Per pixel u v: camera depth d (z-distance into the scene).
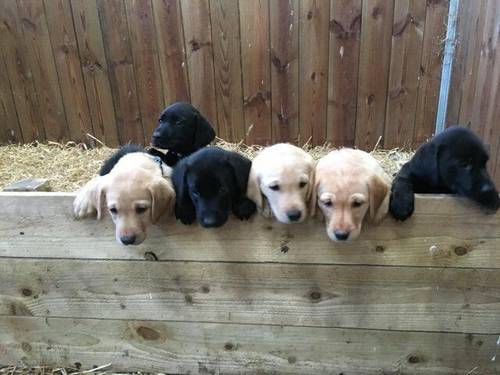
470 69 1.59
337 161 0.80
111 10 1.87
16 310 0.95
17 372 1.02
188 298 0.89
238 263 0.85
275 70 1.91
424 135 1.96
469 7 1.62
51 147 2.10
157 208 0.78
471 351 0.89
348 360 0.93
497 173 1.33
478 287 0.83
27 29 1.93
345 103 1.94
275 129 2.01
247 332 0.92
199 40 1.88
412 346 0.90
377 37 1.82
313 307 0.88
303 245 0.82
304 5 1.79
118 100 2.03
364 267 0.83
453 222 0.78
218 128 2.03
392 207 0.77
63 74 2.01
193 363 0.97
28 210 0.84
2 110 2.10
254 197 0.81
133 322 0.94
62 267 0.89
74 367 1.01
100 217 0.80
